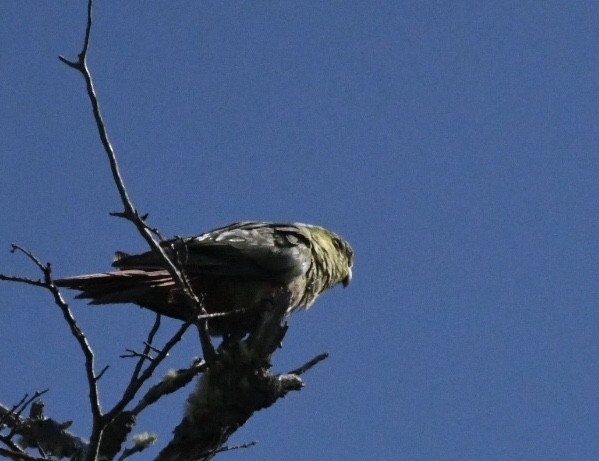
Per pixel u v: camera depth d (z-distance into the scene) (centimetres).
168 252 1219
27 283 811
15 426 927
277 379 1061
